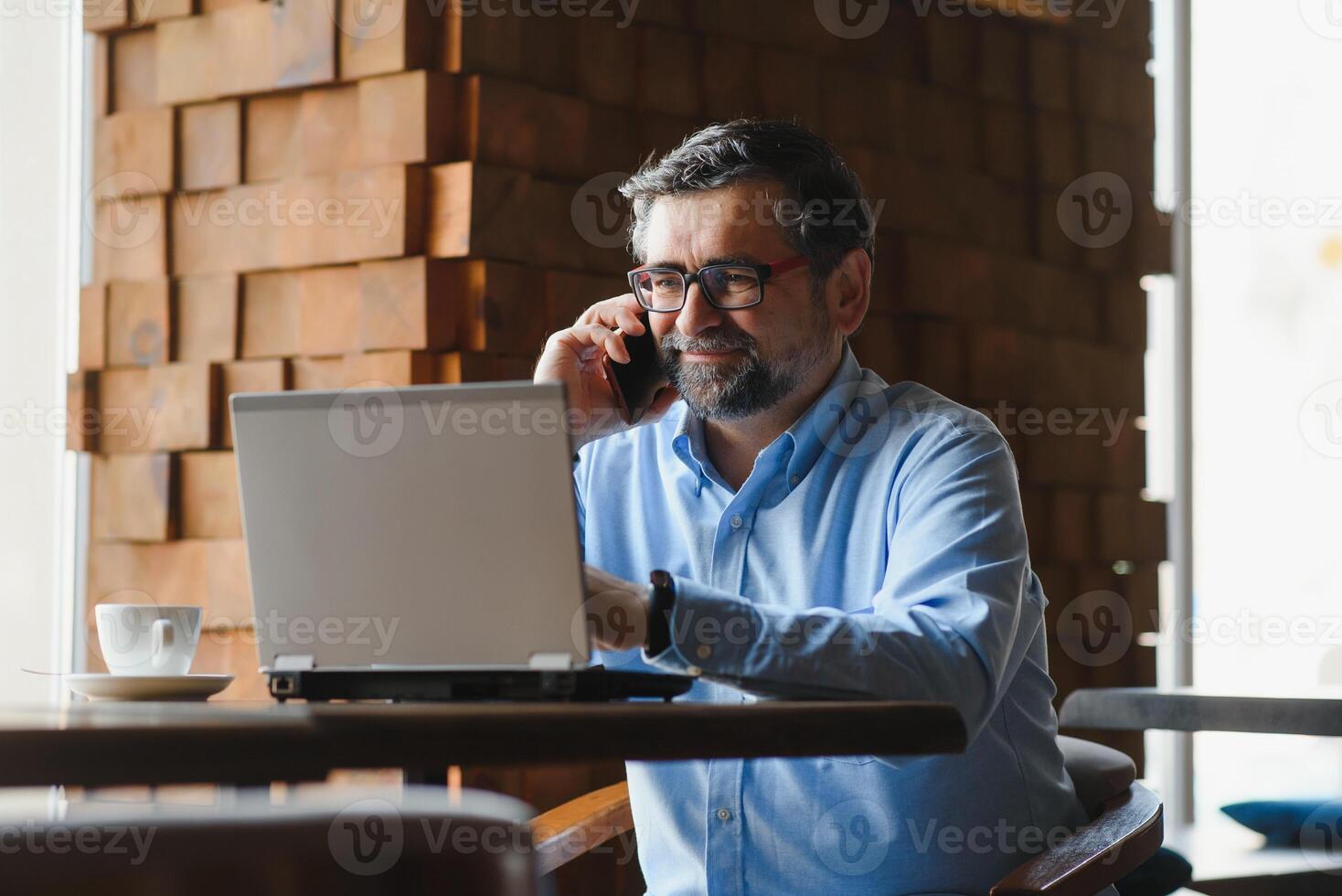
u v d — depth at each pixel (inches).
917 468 54.1
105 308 93.9
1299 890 70.8
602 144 91.7
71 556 94.7
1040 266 115.0
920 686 43.3
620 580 43.2
